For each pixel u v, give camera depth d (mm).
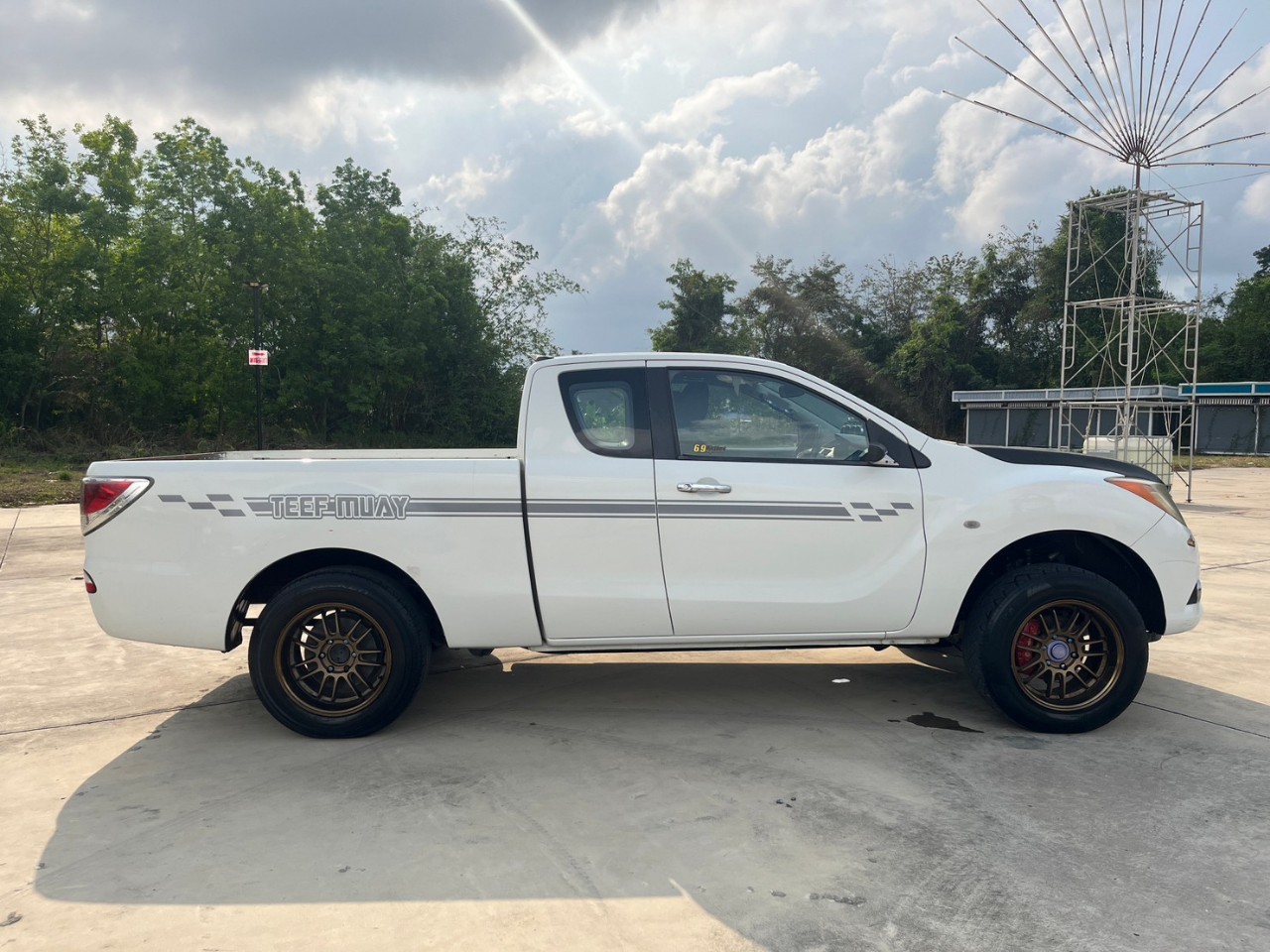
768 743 4062
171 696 4867
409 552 4094
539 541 4109
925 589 4184
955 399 35562
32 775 3744
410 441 40000
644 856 2979
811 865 2908
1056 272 47594
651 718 4434
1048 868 2883
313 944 2477
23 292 30719
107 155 32656
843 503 4160
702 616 4160
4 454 27094
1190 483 16125
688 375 4305
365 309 36531
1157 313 18078
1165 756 3869
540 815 3303
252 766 3832
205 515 4094
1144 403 17219
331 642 4102
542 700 4754
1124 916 2594
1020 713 4105
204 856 3006
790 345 56500
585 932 2527
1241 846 3033
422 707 4652
